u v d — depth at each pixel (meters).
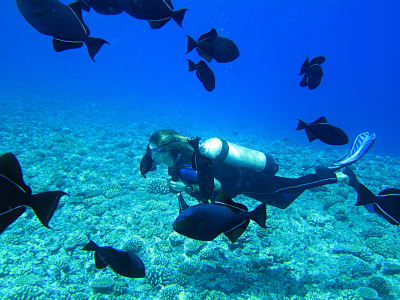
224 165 4.09
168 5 1.70
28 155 9.03
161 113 31.95
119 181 7.40
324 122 2.60
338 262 4.80
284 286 4.18
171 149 3.25
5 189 1.12
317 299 4.00
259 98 108.12
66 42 1.58
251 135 23.16
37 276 4.13
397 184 9.16
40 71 80.12
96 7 1.71
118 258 1.95
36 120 17.30
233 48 2.28
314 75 3.08
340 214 6.25
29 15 1.41
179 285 4.15
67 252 4.69
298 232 5.55
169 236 4.98
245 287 4.12
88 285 4.11
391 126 67.12
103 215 5.73
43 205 1.19
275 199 4.50
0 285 3.92
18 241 4.80
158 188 6.73
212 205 1.59
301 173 9.77
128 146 11.59
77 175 7.80
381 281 4.29
